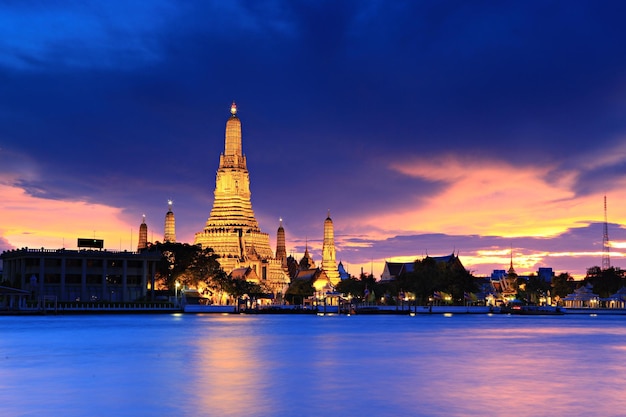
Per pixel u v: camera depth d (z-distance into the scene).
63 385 58.94
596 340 113.88
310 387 57.94
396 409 48.72
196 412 47.59
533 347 98.50
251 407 49.28
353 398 52.94
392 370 69.56
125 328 139.12
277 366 72.44
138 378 63.00
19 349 90.44
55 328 138.75
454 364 75.25
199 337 114.12
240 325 156.88
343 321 187.12
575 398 53.16
